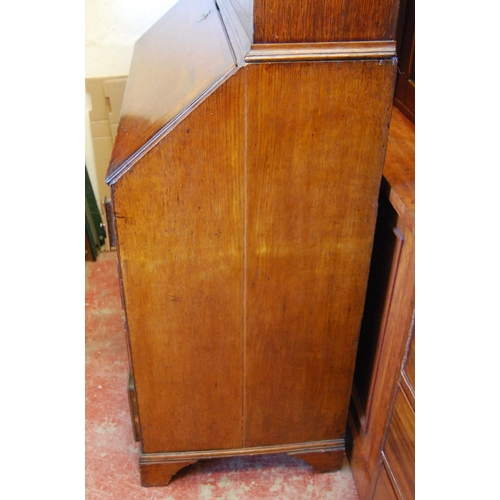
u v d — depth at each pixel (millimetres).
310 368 1179
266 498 1332
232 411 1229
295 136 880
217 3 1171
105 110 1921
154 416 1221
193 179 903
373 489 1183
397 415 1032
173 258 990
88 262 2133
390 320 1078
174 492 1342
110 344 1774
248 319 1084
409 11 1179
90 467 1399
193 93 861
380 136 899
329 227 987
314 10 786
